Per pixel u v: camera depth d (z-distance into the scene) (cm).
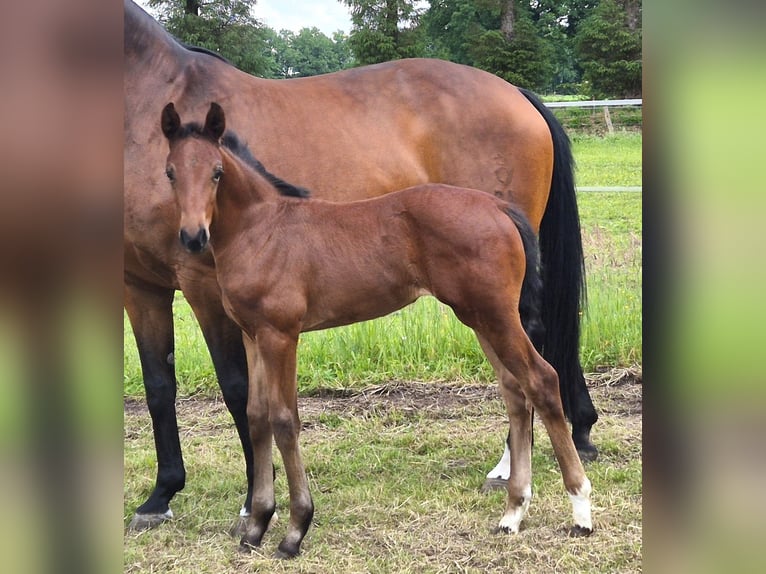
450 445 451
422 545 324
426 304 628
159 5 2011
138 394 544
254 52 2070
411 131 404
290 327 314
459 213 307
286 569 307
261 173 322
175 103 359
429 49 2892
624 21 2183
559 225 423
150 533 347
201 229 285
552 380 311
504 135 413
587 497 324
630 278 646
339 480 403
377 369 563
